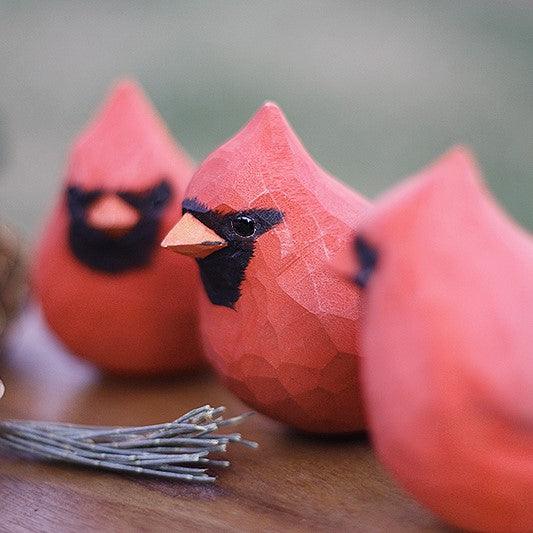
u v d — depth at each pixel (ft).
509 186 2.51
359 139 2.65
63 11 2.89
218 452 1.63
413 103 2.71
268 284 1.57
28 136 2.73
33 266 1.85
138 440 1.62
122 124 1.74
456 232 1.40
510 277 1.39
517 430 1.38
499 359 1.38
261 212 1.57
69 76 2.81
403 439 1.41
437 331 1.38
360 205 1.61
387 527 1.50
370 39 2.79
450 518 1.44
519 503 1.40
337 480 1.58
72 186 1.73
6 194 2.68
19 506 1.55
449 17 2.84
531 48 2.77
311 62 2.73
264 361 1.58
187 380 1.84
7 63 2.81
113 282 1.74
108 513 1.54
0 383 1.67
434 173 1.42
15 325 1.97
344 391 1.59
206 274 1.60
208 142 2.57
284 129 1.59
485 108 2.70
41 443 1.64
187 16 2.88
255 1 2.90
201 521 1.52
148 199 1.72
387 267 1.41
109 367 1.81
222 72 2.73
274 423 1.70
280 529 1.51
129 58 2.80
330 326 1.57
